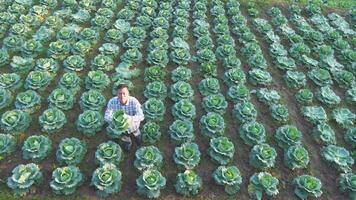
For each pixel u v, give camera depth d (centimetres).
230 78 1105
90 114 912
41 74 1018
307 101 1092
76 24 1275
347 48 1351
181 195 809
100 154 834
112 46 1170
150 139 906
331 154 933
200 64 1181
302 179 854
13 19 1238
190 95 1030
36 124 922
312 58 1286
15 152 852
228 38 1262
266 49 1299
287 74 1165
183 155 855
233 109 1027
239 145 944
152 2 1413
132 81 1082
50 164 834
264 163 877
